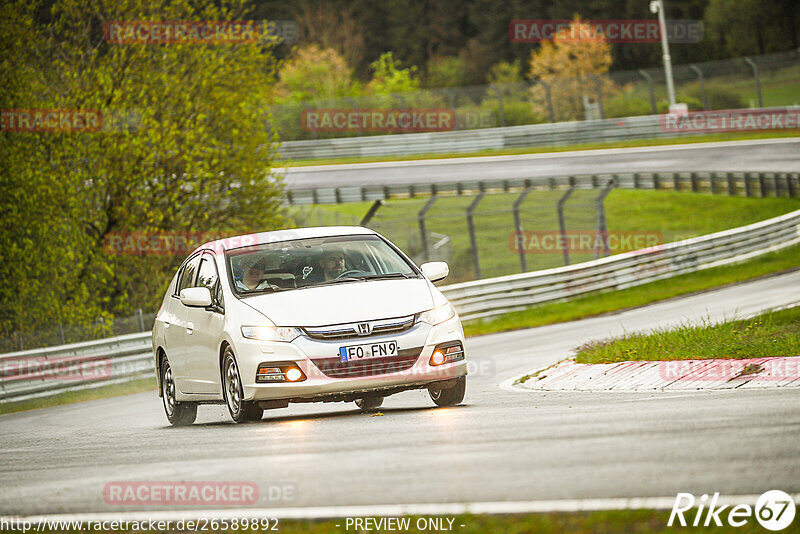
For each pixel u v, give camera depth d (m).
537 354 52.66
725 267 104.94
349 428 25.14
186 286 34.62
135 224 90.75
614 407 25.59
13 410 58.47
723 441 18.91
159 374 36.62
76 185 86.44
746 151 162.88
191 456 22.59
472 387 38.50
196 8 93.88
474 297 86.88
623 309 84.25
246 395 28.22
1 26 86.56
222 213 96.06
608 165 163.62
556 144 186.25
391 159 190.38
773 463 16.67
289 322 28.22
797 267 97.31
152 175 90.38
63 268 83.62
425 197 153.00
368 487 17.08
